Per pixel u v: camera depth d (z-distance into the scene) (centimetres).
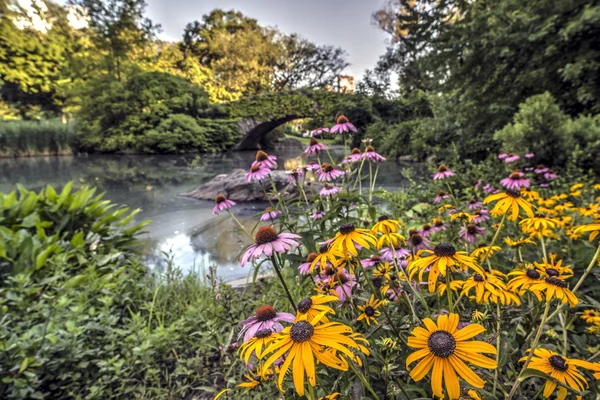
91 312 197
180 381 185
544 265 102
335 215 161
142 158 2156
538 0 752
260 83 4072
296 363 63
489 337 85
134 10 2725
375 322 101
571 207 279
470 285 89
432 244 198
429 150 1419
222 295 212
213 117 2911
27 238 273
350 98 2573
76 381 180
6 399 155
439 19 965
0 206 335
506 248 199
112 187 1064
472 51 876
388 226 108
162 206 794
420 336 66
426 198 515
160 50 3588
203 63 4156
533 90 837
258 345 79
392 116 2530
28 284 224
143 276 288
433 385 60
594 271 108
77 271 284
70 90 2519
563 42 708
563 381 71
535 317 97
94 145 2439
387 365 86
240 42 3897
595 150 542
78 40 2778
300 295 166
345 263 111
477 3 919
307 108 2720
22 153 2239
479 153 931
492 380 83
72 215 356
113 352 195
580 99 683
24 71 2622
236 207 774
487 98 927
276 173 866
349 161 210
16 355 161
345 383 91
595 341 136
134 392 173
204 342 192
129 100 2527
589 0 660
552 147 582
